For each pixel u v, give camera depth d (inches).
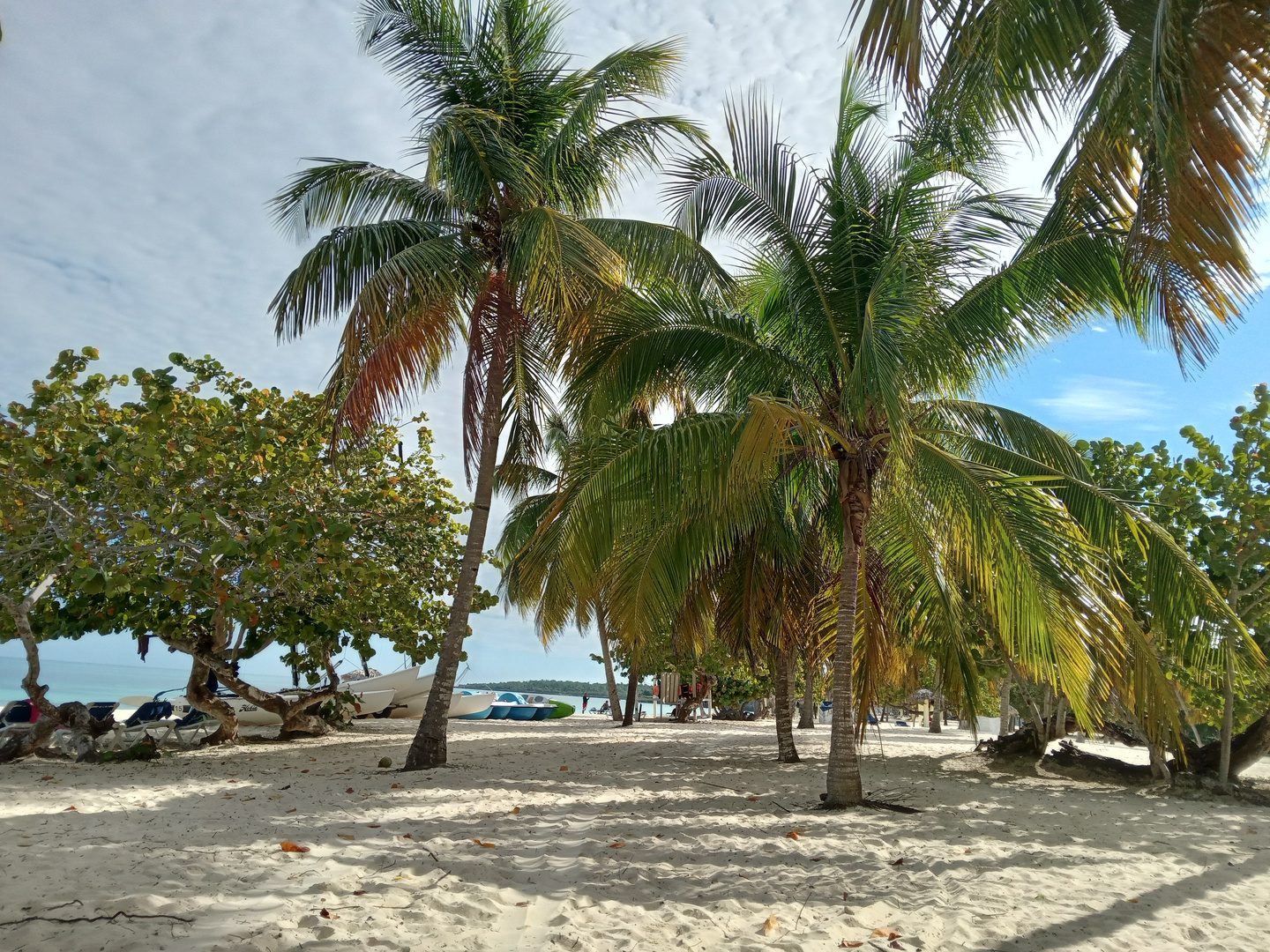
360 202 462.0
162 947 141.6
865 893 201.2
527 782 390.0
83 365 424.2
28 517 394.3
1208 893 214.8
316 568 457.4
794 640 528.1
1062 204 249.6
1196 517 478.3
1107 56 191.0
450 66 460.4
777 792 377.7
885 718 1483.8
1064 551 296.4
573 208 486.3
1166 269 180.4
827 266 343.9
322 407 460.4
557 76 475.2
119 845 216.7
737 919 177.0
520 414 534.3
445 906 175.5
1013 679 584.7
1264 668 379.2
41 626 502.3
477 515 469.4
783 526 473.4
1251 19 140.8
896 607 430.3
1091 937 173.0
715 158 355.9
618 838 255.3
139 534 379.9
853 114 352.2
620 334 376.2
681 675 1107.3
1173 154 150.1
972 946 165.5
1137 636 324.5
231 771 428.1
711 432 340.5
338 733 693.3
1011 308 334.6
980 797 391.9
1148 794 451.5
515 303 470.3
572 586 401.4
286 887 182.4
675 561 401.1
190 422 441.1
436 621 593.6
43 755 474.0
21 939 141.6
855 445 351.3
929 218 338.3
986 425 412.5
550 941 158.1
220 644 557.6
